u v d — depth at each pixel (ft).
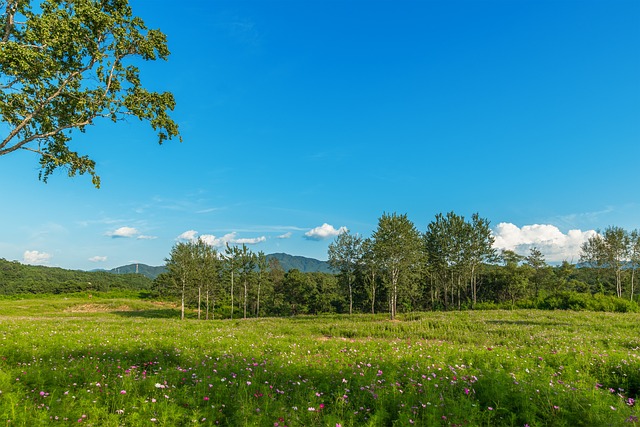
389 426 21.03
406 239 119.03
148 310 221.46
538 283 219.20
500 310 129.70
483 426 20.45
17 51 38.83
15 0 43.34
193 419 19.40
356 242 165.58
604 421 19.76
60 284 310.04
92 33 47.39
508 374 28.48
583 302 131.44
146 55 52.47
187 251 165.99
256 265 211.20
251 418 20.04
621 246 178.81
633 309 124.88
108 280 399.85
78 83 48.52
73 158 55.11
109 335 59.72
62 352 40.68
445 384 26.25
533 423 19.98
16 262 378.73
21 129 46.52
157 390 24.89
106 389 23.89
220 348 48.47
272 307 223.71
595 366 33.76
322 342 55.11
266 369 32.48
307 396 24.31
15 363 34.58
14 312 179.73
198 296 173.99
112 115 52.37
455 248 168.96
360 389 25.07
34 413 19.26
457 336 64.08
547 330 69.10
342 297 206.28
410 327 78.95
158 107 55.31
